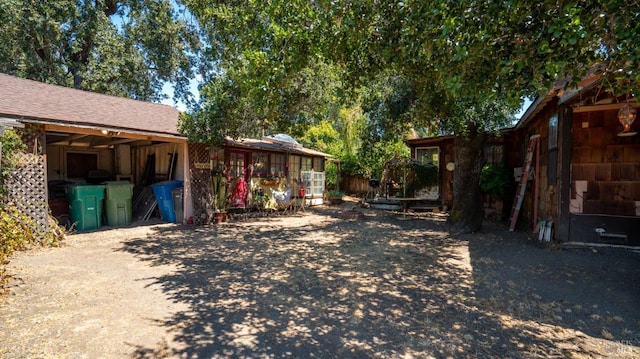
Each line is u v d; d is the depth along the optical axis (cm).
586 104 543
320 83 864
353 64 489
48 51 1480
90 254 548
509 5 228
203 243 638
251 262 504
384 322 299
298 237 702
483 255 536
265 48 449
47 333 274
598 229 558
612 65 245
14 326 286
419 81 459
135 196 991
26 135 605
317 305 339
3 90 702
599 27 218
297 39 414
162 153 974
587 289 373
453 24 270
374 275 438
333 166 1681
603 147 558
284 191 1115
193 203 870
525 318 305
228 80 792
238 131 881
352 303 344
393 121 860
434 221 928
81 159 1048
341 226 848
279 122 941
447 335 274
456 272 448
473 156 765
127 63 1516
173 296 362
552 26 217
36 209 609
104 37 1450
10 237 381
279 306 336
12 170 570
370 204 1279
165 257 531
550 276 420
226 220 935
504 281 407
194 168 883
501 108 728
